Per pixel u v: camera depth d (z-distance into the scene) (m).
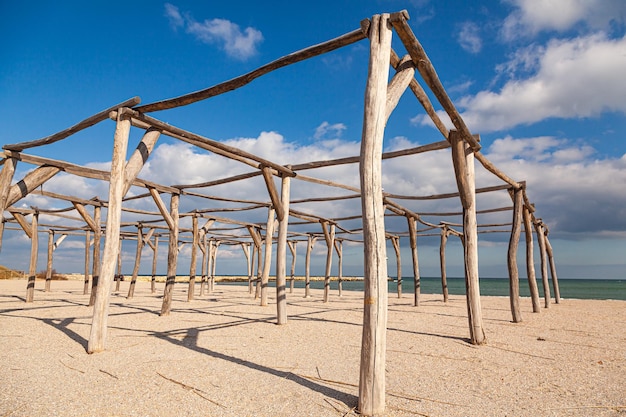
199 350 5.33
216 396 3.44
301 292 22.81
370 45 3.43
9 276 31.64
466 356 5.15
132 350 5.26
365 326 3.15
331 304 13.28
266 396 3.46
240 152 6.92
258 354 5.13
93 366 4.41
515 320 8.54
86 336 6.20
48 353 5.02
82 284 25.22
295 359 4.86
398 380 4.01
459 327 7.73
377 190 3.23
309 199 11.45
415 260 12.73
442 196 9.80
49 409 3.09
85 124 5.74
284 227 8.09
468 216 6.27
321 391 3.61
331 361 4.77
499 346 5.84
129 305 11.39
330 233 14.87
